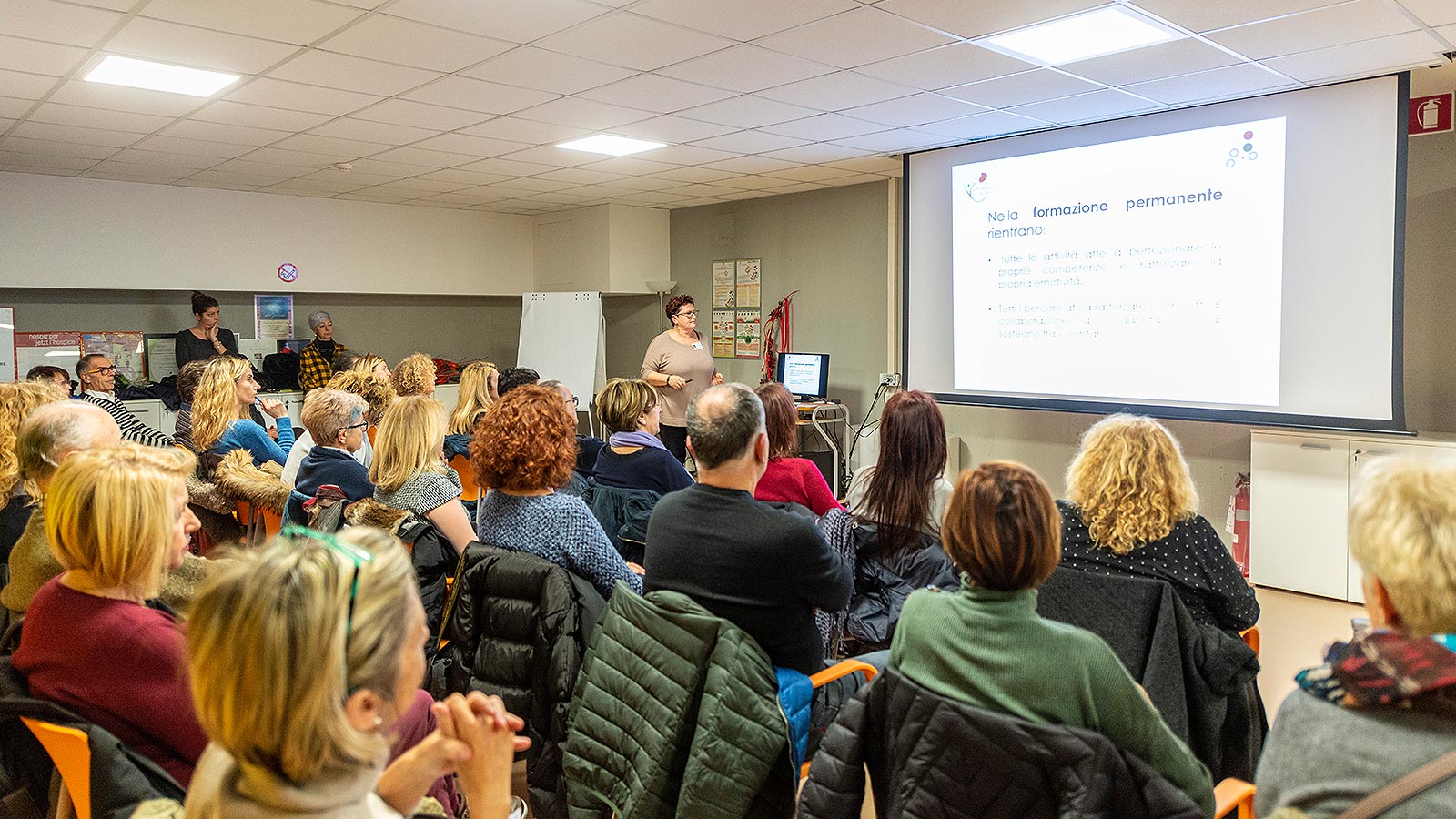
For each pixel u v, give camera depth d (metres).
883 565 2.45
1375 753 0.91
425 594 2.46
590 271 8.44
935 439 2.40
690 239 8.43
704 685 1.68
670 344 6.51
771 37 3.50
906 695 1.38
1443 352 4.56
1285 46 3.64
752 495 1.97
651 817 1.66
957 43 3.59
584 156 5.94
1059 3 3.13
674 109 4.66
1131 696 1.28
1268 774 1.02
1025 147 5.31
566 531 2.11
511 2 3.08
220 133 5.14
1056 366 5.30
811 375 7.00
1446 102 4.45
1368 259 4.15
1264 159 4.44
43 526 1.80
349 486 2.84
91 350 6.96
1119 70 3.98
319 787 0.79
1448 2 3.12
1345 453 4.30
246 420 3.73
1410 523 0.97
